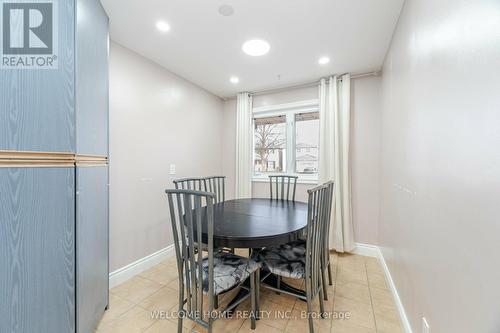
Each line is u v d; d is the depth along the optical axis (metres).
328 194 1.75
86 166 1.37
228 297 1.90
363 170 2.79
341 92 2.84
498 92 0.63
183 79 2.94
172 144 2.75
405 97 1.57
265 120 3.55
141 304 1.80
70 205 1.23
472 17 0.76
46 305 1.15
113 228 2.08
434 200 1.06
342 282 2.13
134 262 2.28
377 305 1.79
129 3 1.59
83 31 1.31
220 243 1.41
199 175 3.23
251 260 1.62
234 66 2.60
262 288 2.01
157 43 2.12
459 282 0.84
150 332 1.51
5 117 1.04
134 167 2.29
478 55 0.73
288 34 1.97
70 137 1.21
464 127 0.81
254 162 3.62
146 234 2.42
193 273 1.30
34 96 1.11
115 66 2.10
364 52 2.27
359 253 2.80
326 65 2.56
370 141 2.76
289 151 3.33
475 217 0.74
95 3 1.48
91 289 1.45
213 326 1.56
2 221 1.03
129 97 2.23
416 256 1.31
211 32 1.95
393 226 1.93
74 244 1.25
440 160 1.00
